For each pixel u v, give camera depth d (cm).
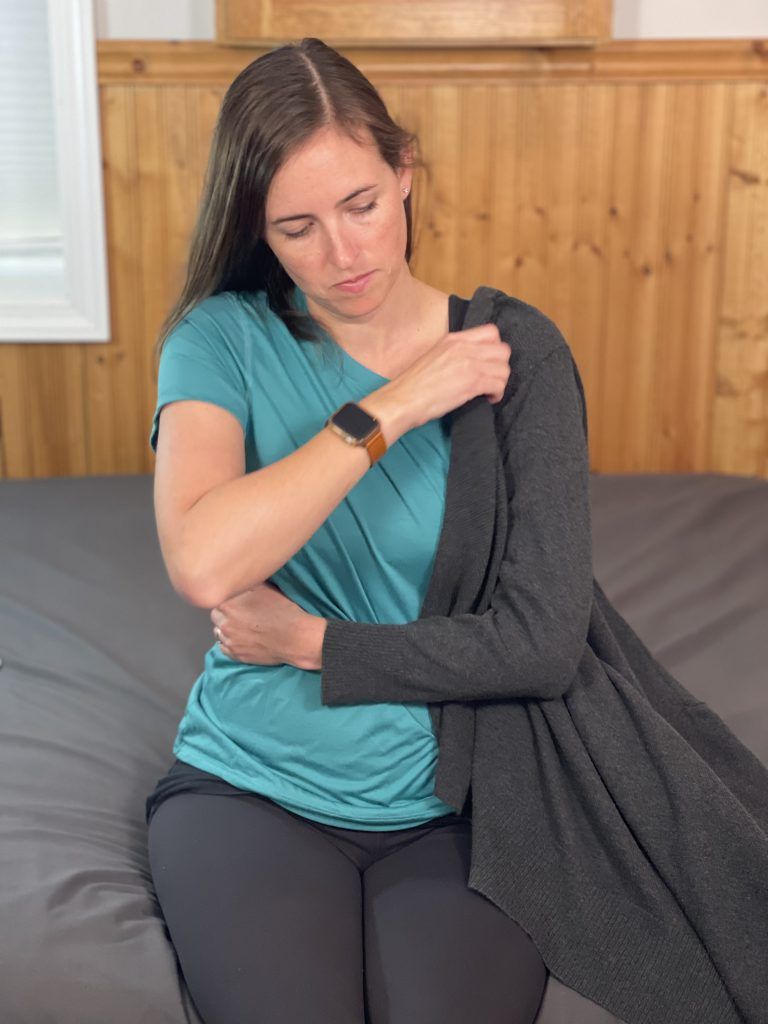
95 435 323
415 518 152
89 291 311
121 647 222
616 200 309
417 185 306
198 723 159
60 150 302
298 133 137
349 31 293
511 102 302
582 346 319
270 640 149
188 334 153
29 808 169
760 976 135
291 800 148
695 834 140
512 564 148
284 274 157
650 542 261
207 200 150
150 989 134
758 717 190
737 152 305
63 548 260
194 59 297
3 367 317
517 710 151
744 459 327
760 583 244
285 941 129
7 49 301
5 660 216
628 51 299
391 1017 124
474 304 158
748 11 301
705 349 319
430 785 151
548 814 145
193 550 134
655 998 135
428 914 135
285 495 135
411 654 145
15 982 134
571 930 138
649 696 164
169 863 141
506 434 154
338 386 155
